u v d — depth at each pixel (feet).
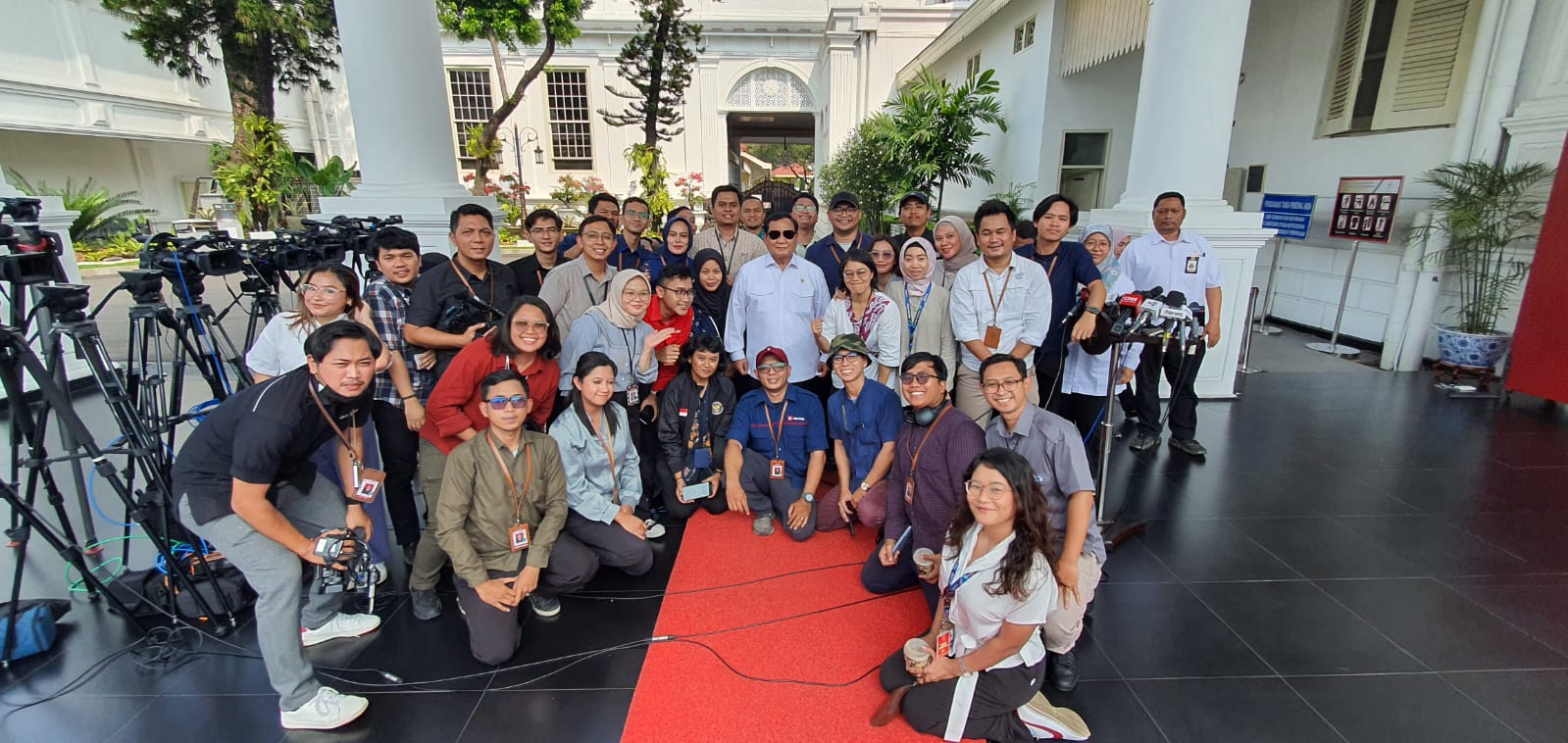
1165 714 6.32
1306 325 22.30
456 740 6.09
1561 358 13.82
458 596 7.81
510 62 58.44
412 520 8.92
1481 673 6.79
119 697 6.58
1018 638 5.57
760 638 7.47
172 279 8.09
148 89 51.70
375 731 6.19
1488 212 15.43
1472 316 16.25
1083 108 24.59
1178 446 12.61
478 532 7.20
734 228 13.73
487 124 38.63
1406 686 6.63
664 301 10.47
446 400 7.62
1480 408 14.90
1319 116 21.06
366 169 15.11
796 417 9.87
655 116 42.91
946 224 10.89
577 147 61.52
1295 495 10.78
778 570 8.89
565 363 9.30
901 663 6.59
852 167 34.14
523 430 7.41
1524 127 15.30
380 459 8.59
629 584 8.58
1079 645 7.27
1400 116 18.39
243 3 35.14
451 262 9.11
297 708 6.12
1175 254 12.26
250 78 39.04
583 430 8.20
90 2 47.09
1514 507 10.28
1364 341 20.03
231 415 5.78
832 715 6.34
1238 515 10.15
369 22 14.24
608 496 8.60
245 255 9.33
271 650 5.96
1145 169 15.07
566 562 7.67
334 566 6.14
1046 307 9.36
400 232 8.86
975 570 5.80
